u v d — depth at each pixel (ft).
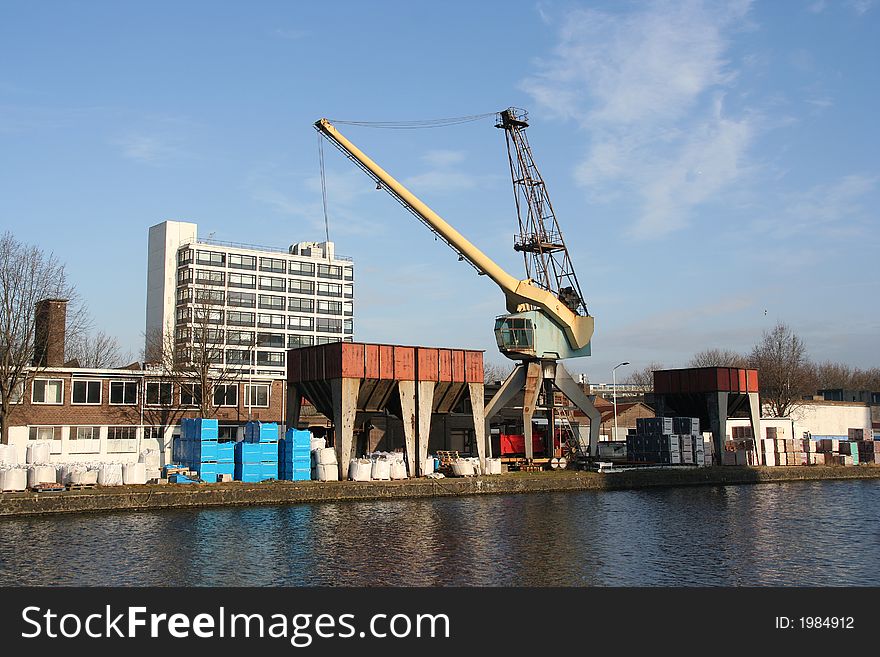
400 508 153.79
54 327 212.84
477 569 94.94
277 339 487.61
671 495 188.96
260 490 156.97
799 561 101.86
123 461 208.74
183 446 176.04
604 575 92.63
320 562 97.96
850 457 266.77
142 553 102.32
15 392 198.08
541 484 195.52
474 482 185.98
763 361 378.53
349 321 520.42
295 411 203.41
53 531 118.52
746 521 139.13
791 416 363.76
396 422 239.50
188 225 477.77
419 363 197.06
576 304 238.68
